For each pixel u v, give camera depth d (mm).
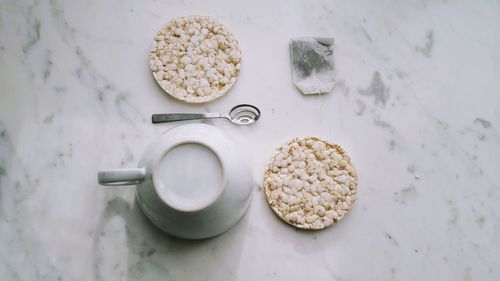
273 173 439
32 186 436
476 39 487
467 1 492
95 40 462
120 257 429
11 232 428
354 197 439
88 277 425
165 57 453
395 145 465
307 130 461
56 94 452
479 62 484
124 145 447
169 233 416
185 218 383
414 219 453
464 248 451
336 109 466
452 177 463
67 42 461
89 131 448
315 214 434
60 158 442
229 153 398
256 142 454
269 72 466
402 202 455
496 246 454
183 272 429
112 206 436
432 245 449
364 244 443
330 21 482
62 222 432
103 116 451
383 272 441
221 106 458
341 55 477
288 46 473
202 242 434
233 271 430
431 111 474
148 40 465
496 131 474
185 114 447
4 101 448
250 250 434
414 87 477
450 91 478
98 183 404
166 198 376
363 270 439
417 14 488
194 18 462
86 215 434
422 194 458
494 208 460
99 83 455
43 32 461
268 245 436
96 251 429
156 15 469
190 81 449
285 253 436
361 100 470
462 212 458
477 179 464
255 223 439
